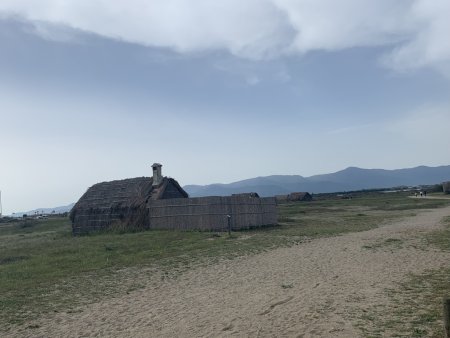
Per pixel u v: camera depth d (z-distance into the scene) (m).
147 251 21.53
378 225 31.53
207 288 13.23
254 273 15.23
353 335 8.28
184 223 32.62
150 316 10.41
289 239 24.41
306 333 8.55
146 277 15.33
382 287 12.13
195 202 32.31
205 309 10.80
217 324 9.49
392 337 8.05
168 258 19.23
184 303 11.52
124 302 11.95
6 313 11.30
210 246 22.67
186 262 18.06
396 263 15.77
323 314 9.79
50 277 15.81
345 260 16.94
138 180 38.59
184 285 13.83
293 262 17.03
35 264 18.92
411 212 45.75
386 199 81.56
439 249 18.42
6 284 14.84
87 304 11.90
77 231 38.03
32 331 9.76
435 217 36.59
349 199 91.75
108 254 20.92
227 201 31.34
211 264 17.41
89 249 22.95
